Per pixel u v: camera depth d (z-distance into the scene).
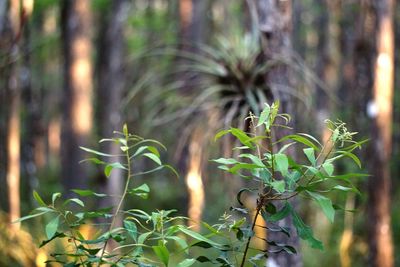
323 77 22.91
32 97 18.80
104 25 19.97
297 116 9.88
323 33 23.58
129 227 3.05
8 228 8.52
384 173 10.09
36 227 8.75
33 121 18.88
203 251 10.14
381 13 10.13
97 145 19.33
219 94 8.10
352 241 11.39
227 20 21.59
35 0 15.25
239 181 7.61
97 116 21.48
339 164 11.93
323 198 2.86
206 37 21.81
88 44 14.13
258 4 7.61
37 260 8.30
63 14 14.34
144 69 19.12
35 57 20.67
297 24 24.83
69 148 14.12
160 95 9.62
